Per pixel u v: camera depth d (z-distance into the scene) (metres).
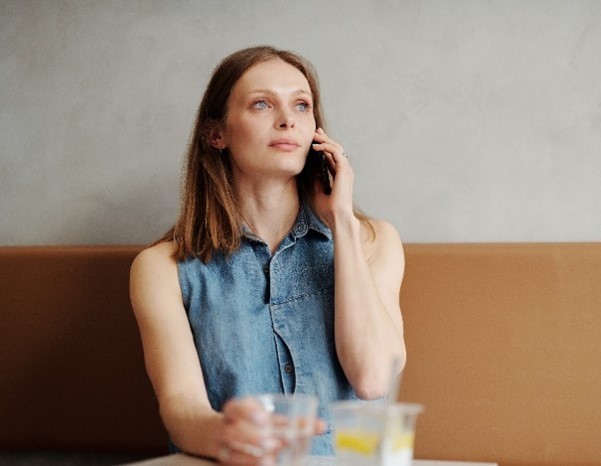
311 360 1.73
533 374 1.91
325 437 1.69
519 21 2.10
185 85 2.24
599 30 2.08
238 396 1.69
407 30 2.14
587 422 1.90
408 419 0.96
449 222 2.13
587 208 2.09
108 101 2.28
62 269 2.09
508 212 2.11
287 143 1.76
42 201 2.30
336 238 1.74
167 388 1.56
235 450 0.98
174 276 1.78
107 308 2.06
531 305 1.92
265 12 2.21
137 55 2.26
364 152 2.16
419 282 1.96
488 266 1.94
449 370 1.94
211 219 1.80
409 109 2.14
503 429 1.92
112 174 2.27
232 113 1.80
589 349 1.90
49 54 2.30
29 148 2.31
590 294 1.91
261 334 1.73
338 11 2.17
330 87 2.17
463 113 2.12
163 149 2.25
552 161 2.10
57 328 2.08
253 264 1.78
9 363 2.10
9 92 2.31
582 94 2.08
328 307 1.77
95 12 2.28
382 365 1.67
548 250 1.93
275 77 1.79
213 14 2.23
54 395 2.08
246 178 1.82
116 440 2.06
